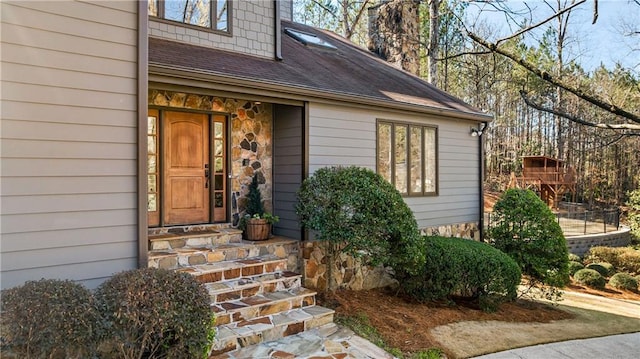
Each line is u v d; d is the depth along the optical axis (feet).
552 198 65.72
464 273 20.77
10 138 10.10
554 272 24.71
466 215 30.58
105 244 11.36
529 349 16.62
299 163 21.45
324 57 29.81
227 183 21.75
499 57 62.28
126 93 11.69
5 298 8.92
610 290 32.94
